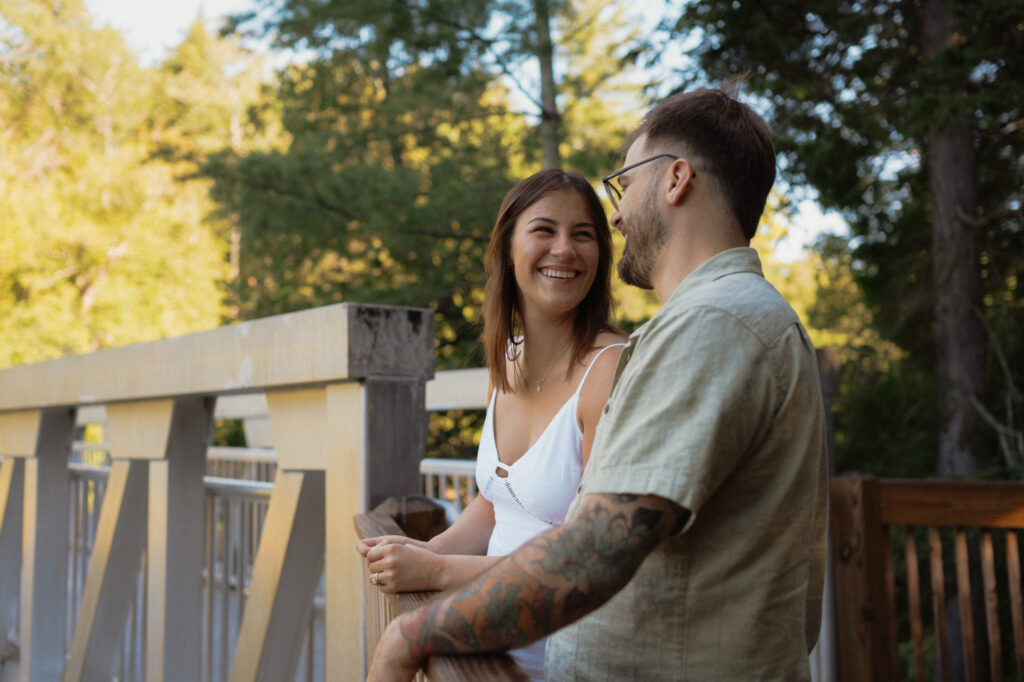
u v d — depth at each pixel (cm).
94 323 2280
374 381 189
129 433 311
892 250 737
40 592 393
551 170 185
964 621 271
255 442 645
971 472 621
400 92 998
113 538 315
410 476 192
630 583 114
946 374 667
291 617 219
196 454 288
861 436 705
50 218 2267
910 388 699
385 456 189
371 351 188
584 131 1009
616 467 103
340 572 194
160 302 2344
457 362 945
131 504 318
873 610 272
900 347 725
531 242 178
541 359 182
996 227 690
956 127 655
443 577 145
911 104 569
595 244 181
